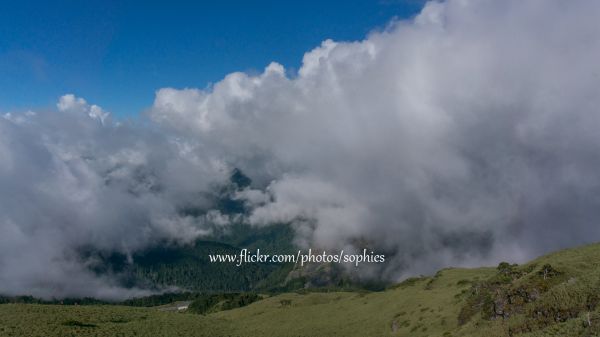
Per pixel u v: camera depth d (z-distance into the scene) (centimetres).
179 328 13338
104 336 10850
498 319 11069
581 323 7238
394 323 16175
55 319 11831
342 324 18125
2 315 11669
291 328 18825
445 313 14500
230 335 13788
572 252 12719
